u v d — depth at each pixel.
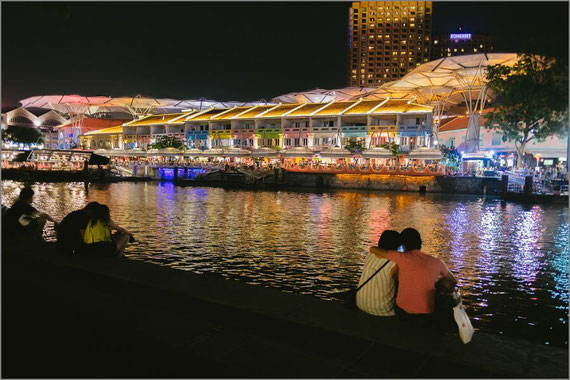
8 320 5.28
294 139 76.38
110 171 75.50
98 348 4.61
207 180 69.56
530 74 44.84
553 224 27.78
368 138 70.12
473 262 17.14
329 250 18.83
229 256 17.50
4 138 106.44
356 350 4.55
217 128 86.81
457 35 187.25
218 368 4.23
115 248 8.46
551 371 4.20
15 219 9.70
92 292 6.16
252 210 34.25
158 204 38.16
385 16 178.12
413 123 68.19
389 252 5.41
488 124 50.00
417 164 61.75
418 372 4.16
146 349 4.58
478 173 58.22
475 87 70.06
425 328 5.08
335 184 63.81
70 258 7.70
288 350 4.56
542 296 12.84
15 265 7.36
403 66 178.62
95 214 8.41
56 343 4.71
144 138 95.50
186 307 5.61
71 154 85.75
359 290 5.56
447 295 5.29
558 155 52.28
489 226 26.77
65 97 109.75
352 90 95.81
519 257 18.08
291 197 48.44
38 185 62.72
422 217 30.88
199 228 24.55
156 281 6.52
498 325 10.55
